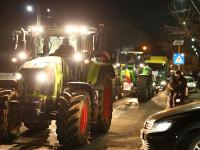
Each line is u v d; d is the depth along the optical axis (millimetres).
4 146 7367
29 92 7359
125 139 8219
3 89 7852
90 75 8867
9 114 7355
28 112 7152
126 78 18422
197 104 6148
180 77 10688
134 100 17812
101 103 8805
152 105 16203
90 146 7473
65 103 7156
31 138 8242
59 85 7887
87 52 8727
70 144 7340
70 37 8836
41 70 7414
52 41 9000
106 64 9680
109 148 7258
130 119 11430
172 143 5566
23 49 8398
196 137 5402
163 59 26531
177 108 6188
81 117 7492
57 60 7988
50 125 10188
